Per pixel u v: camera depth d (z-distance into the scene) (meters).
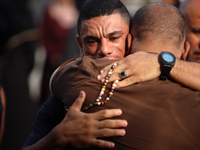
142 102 3.03
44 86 8.53
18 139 6.28
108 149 3.00
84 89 3.13
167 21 3.33
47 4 8.83
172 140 2.91
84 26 3.59
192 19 4.32
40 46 8.66
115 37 3.54
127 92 3.06
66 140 3.05
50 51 8.59
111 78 3.12
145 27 3.35
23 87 6.42
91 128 2.99
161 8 3.39
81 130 3.01
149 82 3.14
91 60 3.29
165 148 2.90
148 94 3.04
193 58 4.40
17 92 6.35
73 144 3.04
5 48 6.19
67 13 8.86
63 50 8.69
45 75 8.57
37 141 3.40
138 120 2.97
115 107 3.04
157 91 3.04
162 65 3.15
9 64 6.28
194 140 2.92
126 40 3.59
